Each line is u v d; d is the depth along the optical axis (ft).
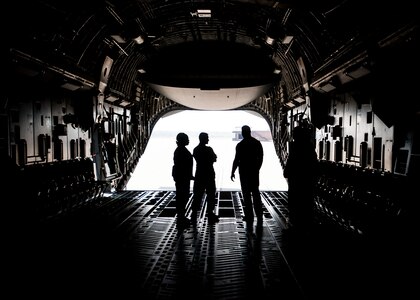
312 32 32.17
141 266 17.13
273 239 21.83
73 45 30.71
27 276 15.52
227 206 33.45
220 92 53.06
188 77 52.44
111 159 42.06
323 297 13.67
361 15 21.25
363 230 21.98
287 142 53.36
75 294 13.89
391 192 20.54
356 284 14.78
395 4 18.21
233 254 18.99
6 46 21.01
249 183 25.81
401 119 20.51
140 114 58.85
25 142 24.77
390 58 21.07
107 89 40.42
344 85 30.45
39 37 24.93
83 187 32.12
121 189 48.14
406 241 17.43
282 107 56.08
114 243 20.90
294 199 22.57
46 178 27.02
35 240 20.86
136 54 47.21
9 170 20.59
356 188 25.66
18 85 23.91
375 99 21.85
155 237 22.35
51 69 27.22
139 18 37.11
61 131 30.17
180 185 25.07
